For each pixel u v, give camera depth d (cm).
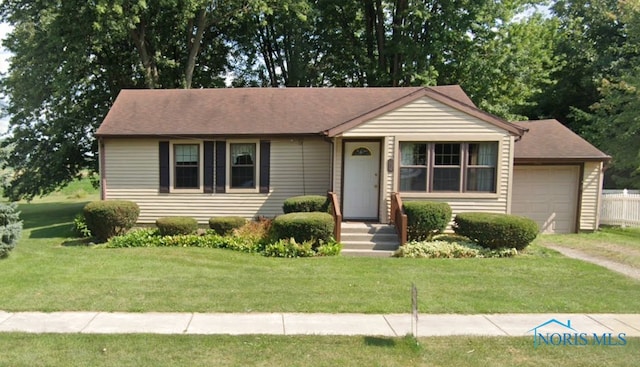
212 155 1293
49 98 1836
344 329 513
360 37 2466
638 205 1389
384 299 630
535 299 641
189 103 1440
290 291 667
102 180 1304
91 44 1777
